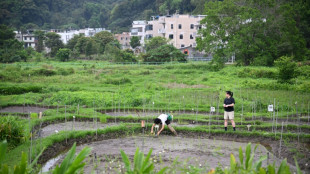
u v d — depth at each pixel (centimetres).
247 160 581
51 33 7956
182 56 5400
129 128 1417
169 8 9138
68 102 2134
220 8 4334
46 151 1097
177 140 1284
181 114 1839
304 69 3322
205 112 1956
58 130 1425
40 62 5997
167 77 3756
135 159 535
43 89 2714
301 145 1183
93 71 4006
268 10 4456
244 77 3503
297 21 5194
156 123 1312
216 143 1246
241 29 4275
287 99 2194
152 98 2219
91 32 9350
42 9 10656
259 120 1670
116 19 10838
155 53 5388
